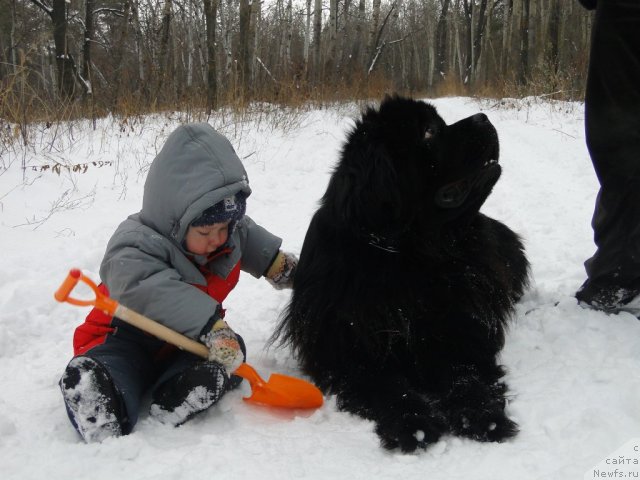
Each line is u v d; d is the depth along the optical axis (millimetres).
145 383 2393
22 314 3320
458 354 2605
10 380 2684
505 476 1837
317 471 1915
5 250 4391
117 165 6641
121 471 1885
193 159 2348
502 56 26766
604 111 2895
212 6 11195
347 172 2502
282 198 6527
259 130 9445
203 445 2051
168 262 2428
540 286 3691
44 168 6082
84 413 2059
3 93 7250
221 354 2279
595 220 3074
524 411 2248
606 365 2568
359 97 13969
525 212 5844
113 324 2391
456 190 2549
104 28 23344
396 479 1849
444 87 25844
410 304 2512
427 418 2170
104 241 4664
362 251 2504
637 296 3041
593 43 2877
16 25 20953
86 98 10664
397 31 46562
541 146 9188
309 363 2691
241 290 3943
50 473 1855
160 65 12148
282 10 23891
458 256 2631
